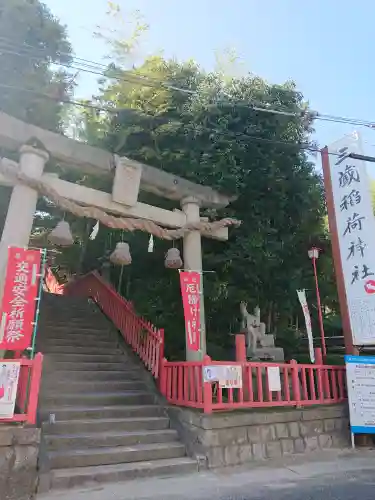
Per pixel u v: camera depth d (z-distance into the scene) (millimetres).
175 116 10734
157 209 8703
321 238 11906
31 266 6453
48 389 7332
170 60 11906
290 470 5895
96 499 4492
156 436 6426
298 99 11367
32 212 7055
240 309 10375
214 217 10320
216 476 5496
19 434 4754
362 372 7691
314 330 14656
